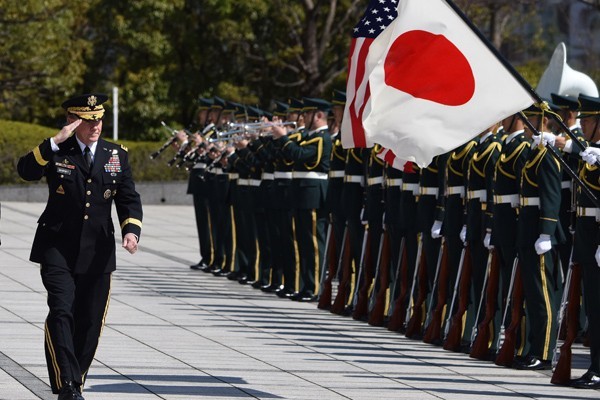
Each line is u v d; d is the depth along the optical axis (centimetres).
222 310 2700
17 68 6656
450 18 1875
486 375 2031
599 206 1855
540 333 2098
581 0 5181
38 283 3020
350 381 1923
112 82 7206
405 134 1858
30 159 1673
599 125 1947
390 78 1884
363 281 2631
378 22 1911
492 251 2191
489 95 1855
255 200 3161
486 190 2219
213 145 3384
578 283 1964
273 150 3048
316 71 6894
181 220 5166
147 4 6844
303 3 6800
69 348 1623
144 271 3431
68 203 1677
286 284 2984
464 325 2267
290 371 1994
